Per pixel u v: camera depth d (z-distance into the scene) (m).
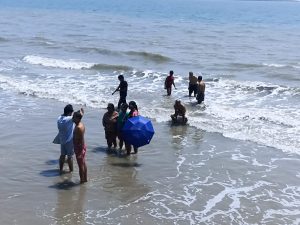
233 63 33.50
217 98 22.23
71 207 10.49
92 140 15.44
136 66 31.77
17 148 14.37
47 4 150.00
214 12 129.38
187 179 12.33
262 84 25.19
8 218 9.89
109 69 29.77
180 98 22.08
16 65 30.25
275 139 15.70
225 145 15.17
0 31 53.09
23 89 22.84
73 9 121.88
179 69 30.80
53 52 37.81
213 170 12.99
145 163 13.46
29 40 44.84
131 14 104.69
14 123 17.08
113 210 10.42
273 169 13.08
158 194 11.35
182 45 45.12
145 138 13.66
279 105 20.89
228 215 10.30
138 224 9.81
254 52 41.09
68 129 12.22
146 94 22.88
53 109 19.31
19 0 184.50
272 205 10.84
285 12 149.75
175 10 133.25
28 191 11.28
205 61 34.53
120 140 14.42
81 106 20.09
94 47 40.91
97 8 132.00
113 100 21.17
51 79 25.97
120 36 52.47
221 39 52.12
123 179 12.22
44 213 10.16
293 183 12.12
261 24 82.31
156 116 18.66
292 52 41.56
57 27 62.56
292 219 10.15
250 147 14.96
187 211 10.47
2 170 12.59
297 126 17.17
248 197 11.25
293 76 28.75
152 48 42.22
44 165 13.01
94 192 11.34
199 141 15.59
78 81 25.61
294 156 14.12
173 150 14.66
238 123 17.69
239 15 116.62
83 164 11.79
